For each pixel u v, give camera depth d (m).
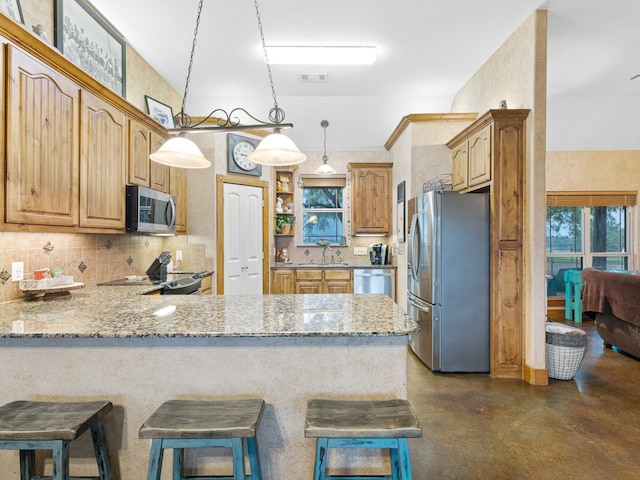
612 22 2.97
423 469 1.90
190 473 1.59
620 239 5.53
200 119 4.20
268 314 1.67
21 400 1.51
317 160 5.62
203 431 1.22
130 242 3.39
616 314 3.59
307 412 1.35
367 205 5.27
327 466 1.59
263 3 2.75
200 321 1.53
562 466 1.93
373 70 3.88
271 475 1.58
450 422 2.38
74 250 2.57
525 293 3.09
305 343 1.55
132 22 2.96
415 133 4.08
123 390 1.54
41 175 1.86
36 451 1.55
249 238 4.58
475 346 3.26
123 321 1.54
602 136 5.13
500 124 3.05
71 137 2.11
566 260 5.59
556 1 2.73
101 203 2.41
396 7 2.82
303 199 5.76
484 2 2.75
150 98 3.66
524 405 2.61
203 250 4.16
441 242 3.26
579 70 3.81
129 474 1.55
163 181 3.41
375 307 1.83
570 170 5.38
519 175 3.07
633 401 2.67
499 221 3.10
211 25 3.03
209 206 4.16
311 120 4.98
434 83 4.21
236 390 1.55
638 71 3.84
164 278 3.15
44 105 1.88
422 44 3.37
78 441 1.58
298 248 5.67
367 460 1.60
